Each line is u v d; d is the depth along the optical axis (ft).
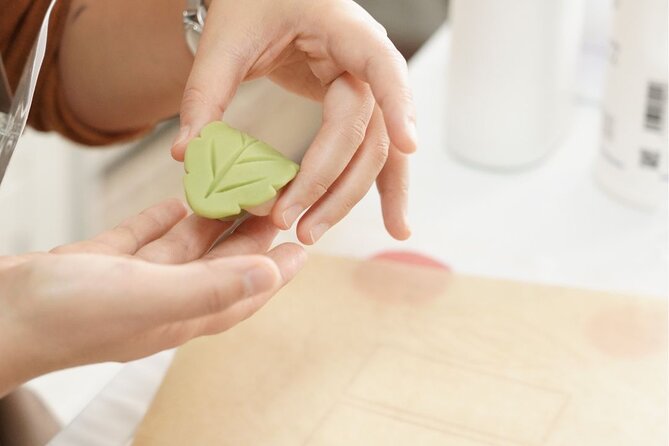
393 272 2.16
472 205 2.39
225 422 1.95
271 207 1.78
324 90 1.97
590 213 2.35
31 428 2.16
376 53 1.79
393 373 2.00
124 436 1.94
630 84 2.22
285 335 2.07
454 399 1.95
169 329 1.67
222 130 1.83
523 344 2.03
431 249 2.30
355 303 2.11
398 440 1.90
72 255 1.62
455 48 2.37
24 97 1.84
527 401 1.94
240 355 2.04
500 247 2.29
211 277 1.57
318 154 1.79
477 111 2.40
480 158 2.46
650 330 2.03
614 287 2.18
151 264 1.60
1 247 3.82
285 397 1.98
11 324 1.61
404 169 1.92
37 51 1.81
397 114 1.75
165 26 2.21
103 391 2.00
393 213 1.93
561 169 2.46
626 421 1.90
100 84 2.34
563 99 2.43
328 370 2.01
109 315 1.59
